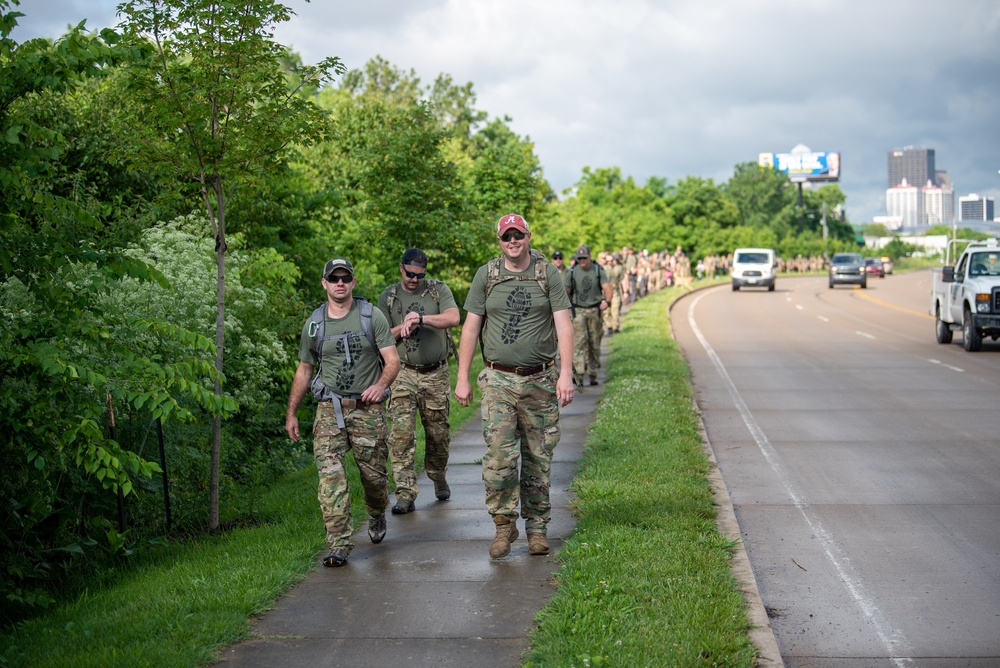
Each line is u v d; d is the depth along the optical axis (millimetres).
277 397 12742
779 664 5453
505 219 7129
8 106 6957
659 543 7309
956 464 11023
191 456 9422
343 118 23609
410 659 5539
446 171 17656
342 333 7301
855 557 7766
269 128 8602
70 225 7500
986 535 8312
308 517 8789
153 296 9211
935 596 6883
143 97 8391
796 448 12031
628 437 11672
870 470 10773
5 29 6555
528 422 7297
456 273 20234
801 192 150875
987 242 25438
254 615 6281
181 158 8625
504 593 6551
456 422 13578
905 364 20938
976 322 22984
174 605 6344
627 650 5387
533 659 5441
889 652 5949
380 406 7457
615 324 27031
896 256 159125
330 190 15641
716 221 95562
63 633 6121
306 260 15117
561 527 8133
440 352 8969
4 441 7199
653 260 55906
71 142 12188
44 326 7145
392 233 17531
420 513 8883
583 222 43719
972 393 16469
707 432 13133
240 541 8102
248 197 9406
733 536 7879
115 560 8156
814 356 22844
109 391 7305
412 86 49781
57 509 8102
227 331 10547
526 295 7156
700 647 5457
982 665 5746
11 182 6617
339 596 6605
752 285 58438
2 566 7219
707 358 22578
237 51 8258
